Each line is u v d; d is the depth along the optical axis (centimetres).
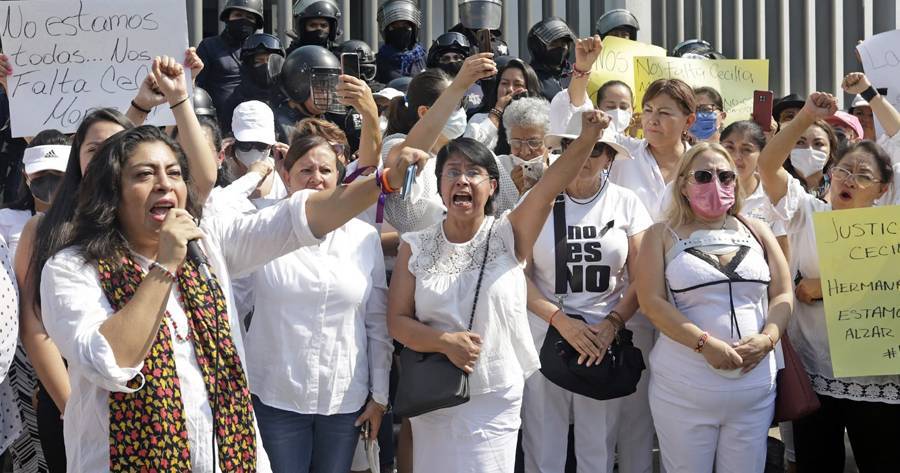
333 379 427
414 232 447
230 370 310
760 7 1095
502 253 435
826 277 468
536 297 478
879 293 466
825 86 1120
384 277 455
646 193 529
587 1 1041
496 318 427
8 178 707
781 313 455
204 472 301
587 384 461
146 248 314
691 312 450
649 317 454
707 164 452
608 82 614
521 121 519
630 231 491
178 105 379
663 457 465
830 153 587
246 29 796
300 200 331
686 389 448
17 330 365
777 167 493
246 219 331
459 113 521
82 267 299
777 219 518
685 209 459
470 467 426
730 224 461
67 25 459
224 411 305
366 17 953
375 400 442
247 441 309
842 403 496
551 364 463
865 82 539
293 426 426
